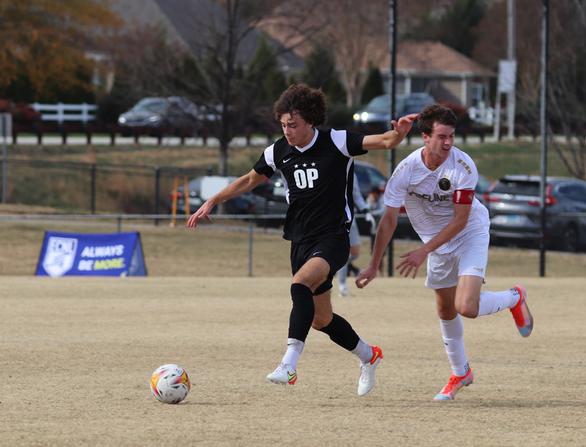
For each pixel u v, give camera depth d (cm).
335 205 2873
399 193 2983
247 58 15538
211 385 3303
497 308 3134
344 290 6350
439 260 3053
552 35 12625
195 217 3019
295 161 2880
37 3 16375
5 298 5972
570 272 9038
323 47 15938
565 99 12750
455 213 2917
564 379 3506
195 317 5178
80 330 4641
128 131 17488
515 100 19900
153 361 3797
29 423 2667
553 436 2562
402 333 4688
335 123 18900
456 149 2961
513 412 2895
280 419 2744
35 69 16875
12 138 16625
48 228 10638
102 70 18600
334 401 3048
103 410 2861
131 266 7906
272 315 5291
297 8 13738
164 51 13600
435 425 2688
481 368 3741
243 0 12812
